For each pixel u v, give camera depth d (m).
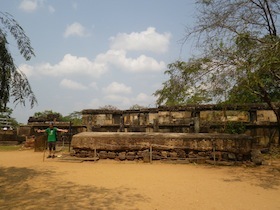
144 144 10.70
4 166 9.57
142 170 8.80
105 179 7.36
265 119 13.38
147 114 15.99
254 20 8.66
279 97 12.83
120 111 16.73
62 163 10.26
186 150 10.55
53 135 11.88
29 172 8.35
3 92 5.75
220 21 8.38
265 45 7.21
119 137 10.92
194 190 6.22
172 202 5.27
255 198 5.62
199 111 14.59
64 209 4.72
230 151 10.19
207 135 10.66
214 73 8.52
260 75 7.81
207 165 9.87
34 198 5.43
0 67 5.65
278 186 6.71
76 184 6.73
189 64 9.10
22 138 18.77
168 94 9.72
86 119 16.83
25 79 6.05
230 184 6.88
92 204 5.04
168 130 14.30
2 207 4.81
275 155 11.55
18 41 6.02
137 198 5.50
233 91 8.43
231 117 13.89
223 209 4.90
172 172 8.46
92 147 11.00
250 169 9.09
